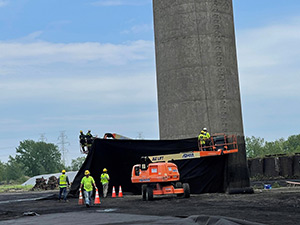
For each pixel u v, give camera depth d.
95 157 30.70
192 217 13.38
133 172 25.75
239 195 27.20
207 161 30.11
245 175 31.17
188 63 31.91
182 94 31.91
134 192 30.53
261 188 38.50
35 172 195.25
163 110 33.03
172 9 32.75
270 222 13.13
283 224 12.64
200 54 31.86
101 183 30.58
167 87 32.72
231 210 17.30
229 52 32.78
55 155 199.38
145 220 14.35
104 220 15.29
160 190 25.11
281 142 166.25
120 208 20.86
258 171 60.75
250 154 152.38
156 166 24.94
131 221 14.42
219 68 31.94
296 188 33.41
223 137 29.84
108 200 27.00
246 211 16.67
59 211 21.09
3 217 19.91
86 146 35.19
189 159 30.22
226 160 30.27
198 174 30.02
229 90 32.16
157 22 33.88
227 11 33.22
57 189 66.19
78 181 30.86
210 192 29.98
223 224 11.24
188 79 31.80
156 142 30.39
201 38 32.03
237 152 31.20
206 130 29.52
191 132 31.52
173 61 32.47
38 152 195.38
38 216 18.80
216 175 30.09
